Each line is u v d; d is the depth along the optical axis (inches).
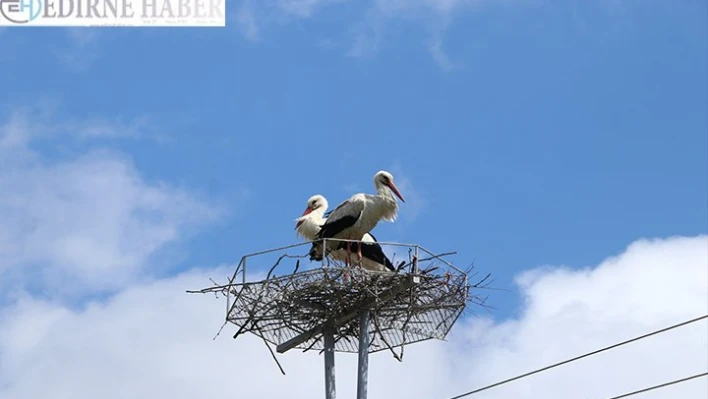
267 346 807.7
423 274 765.9
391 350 808.3
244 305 775.1
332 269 756.6
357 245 835.4
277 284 762.8
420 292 775.7
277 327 802.8
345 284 760.3
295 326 802.8
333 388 795.4
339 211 855.1
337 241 834.2
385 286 768.3
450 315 799.7
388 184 874.1
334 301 780.0
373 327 820.0
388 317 808.9
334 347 805.9
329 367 800.3
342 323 797.9
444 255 771.4
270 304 773.9
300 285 762.2
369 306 779.4
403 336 817.5
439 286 772.0
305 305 776.3
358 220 851.4
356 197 856.3
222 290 773.3
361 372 772.6
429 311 794.8
